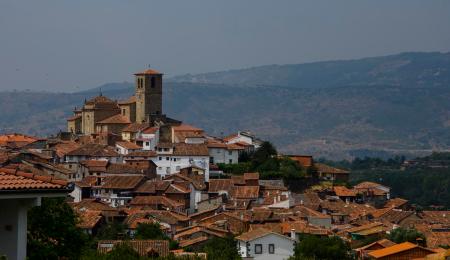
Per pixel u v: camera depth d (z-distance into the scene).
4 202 54.41
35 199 54.91
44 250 85.88
